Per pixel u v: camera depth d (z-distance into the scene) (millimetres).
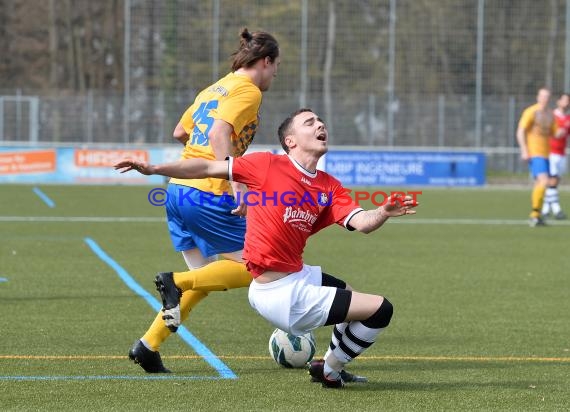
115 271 25719
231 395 12836
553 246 32812
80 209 45469
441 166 65562
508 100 67875
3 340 16562
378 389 13320
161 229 37219
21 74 89688
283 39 68500
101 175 63625
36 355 15344
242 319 19016
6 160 63031
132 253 29688
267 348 16203
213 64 68375
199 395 12797
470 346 16594
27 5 89688
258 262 12773
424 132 67500
